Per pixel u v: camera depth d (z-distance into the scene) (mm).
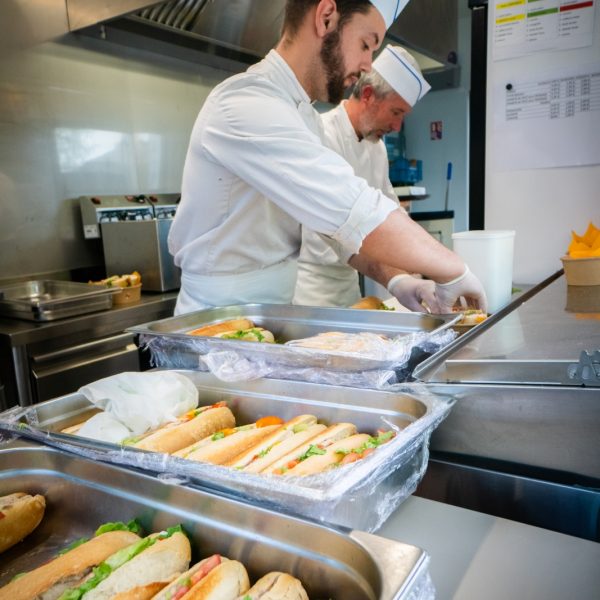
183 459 715
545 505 795
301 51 1346
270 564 614
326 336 1225
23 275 2752
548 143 1925
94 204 2844
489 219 2096
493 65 1967
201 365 1211
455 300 1287
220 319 1497
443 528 707
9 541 749
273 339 1420
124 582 594
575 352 864
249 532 627
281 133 1187
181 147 3529
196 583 583
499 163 2033
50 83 2805
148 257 2707
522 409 808
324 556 573
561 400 778
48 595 595
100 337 2371
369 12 1294
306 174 1159
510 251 1455
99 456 758
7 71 2627
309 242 2109
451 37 3232
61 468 792
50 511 803
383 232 1164
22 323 2219
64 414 998
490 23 1941
